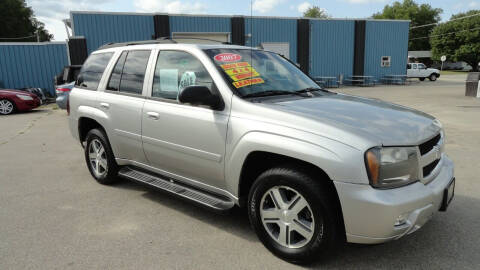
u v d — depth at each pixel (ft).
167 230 11.49
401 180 8.32
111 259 9.77
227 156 10.27
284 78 12.50
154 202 13.93
